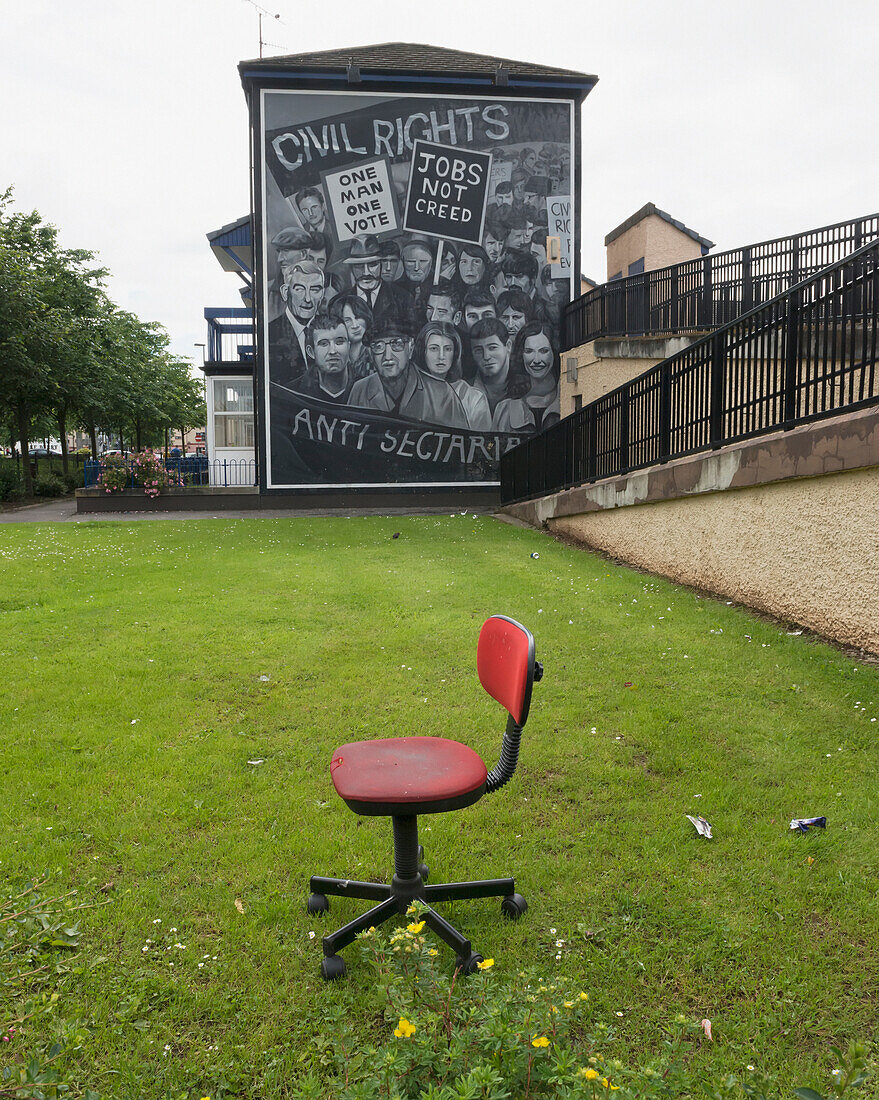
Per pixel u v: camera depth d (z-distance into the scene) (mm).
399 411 18062
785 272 13055
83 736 4480
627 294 15805
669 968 2566
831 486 5992
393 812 2553
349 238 17625
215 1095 2070
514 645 2820
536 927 2799
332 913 2891
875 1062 2170
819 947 2664
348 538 12594
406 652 6133
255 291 17500
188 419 53500
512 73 17484
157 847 3314
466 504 18359
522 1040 1860
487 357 18203
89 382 28297
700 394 8305
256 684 5426
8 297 21094
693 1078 2076
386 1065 1764
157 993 2451
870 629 5645
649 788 3877
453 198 17859
